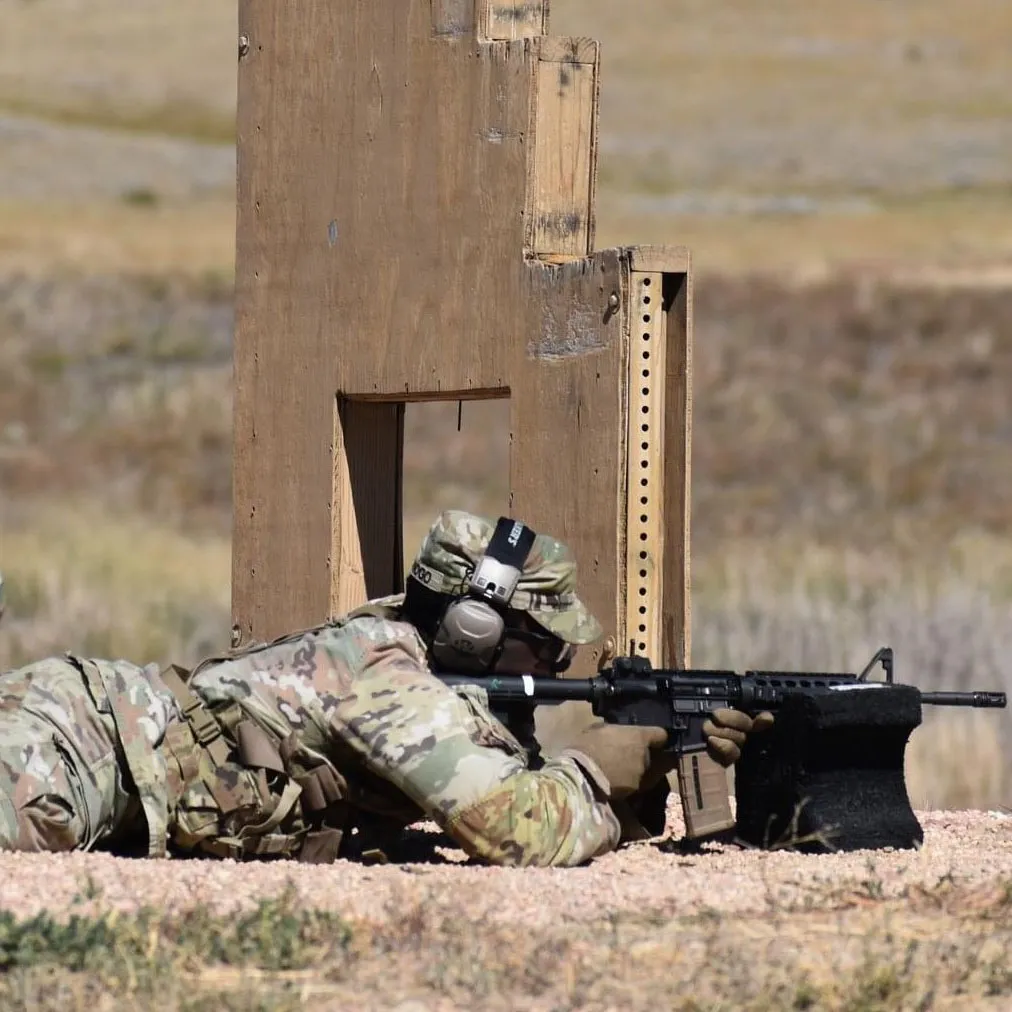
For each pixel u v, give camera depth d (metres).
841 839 24.14
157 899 19.91
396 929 18.94
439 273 30.27
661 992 17.50
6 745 22.28
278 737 22.73
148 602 65.69
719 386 134.88
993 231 199.62
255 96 34.44
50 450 120.69
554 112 28.66
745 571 77.25
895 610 61.00
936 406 130.88
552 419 28.08
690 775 24.00
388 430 33.41
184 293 157.00
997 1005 17.41
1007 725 42.88
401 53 30.95
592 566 27.31
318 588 32.88
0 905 19.38
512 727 23.72
